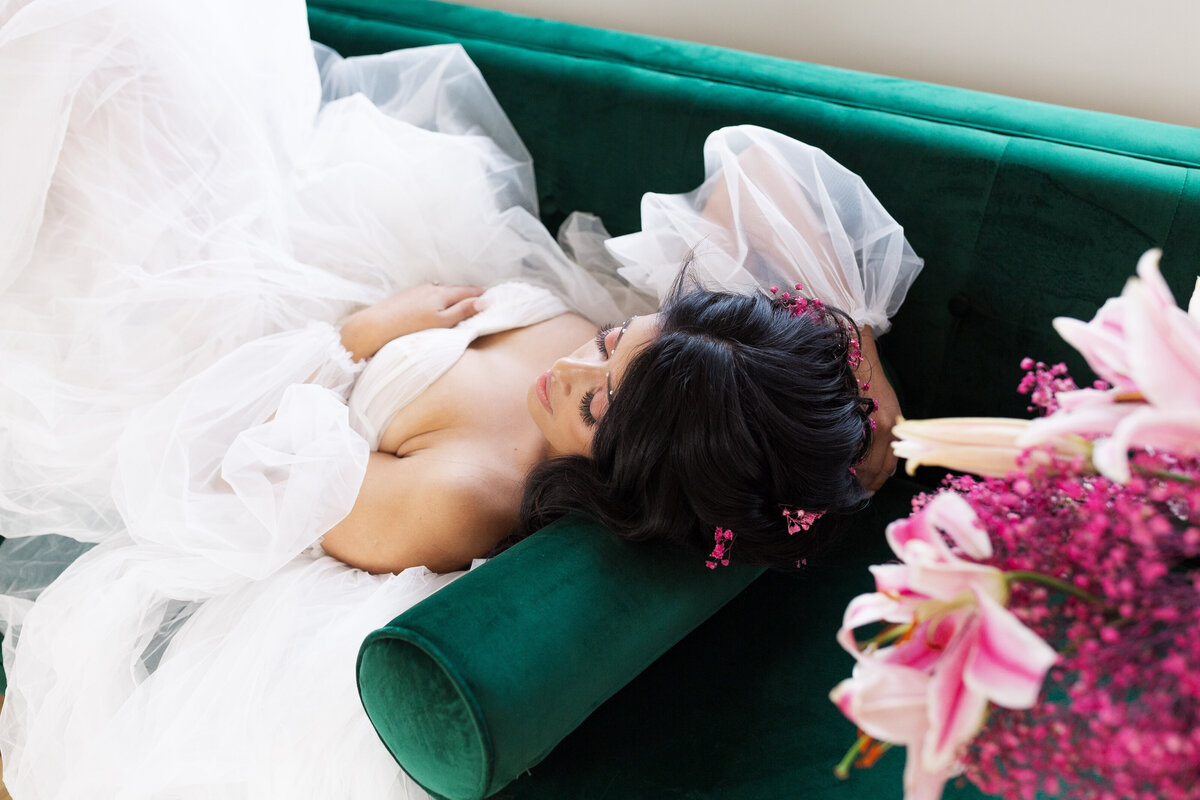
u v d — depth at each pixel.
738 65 1.27
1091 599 0.53
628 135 1.29
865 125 1.15
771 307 0.92
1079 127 1.08
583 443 0.95
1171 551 0.52
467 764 0.73
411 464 1.00
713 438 0.83
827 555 1.04
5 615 1.07
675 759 0.88
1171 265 1.01
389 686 0.75
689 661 0.97
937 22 1.35
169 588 0.94
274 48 1.19
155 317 1.03
